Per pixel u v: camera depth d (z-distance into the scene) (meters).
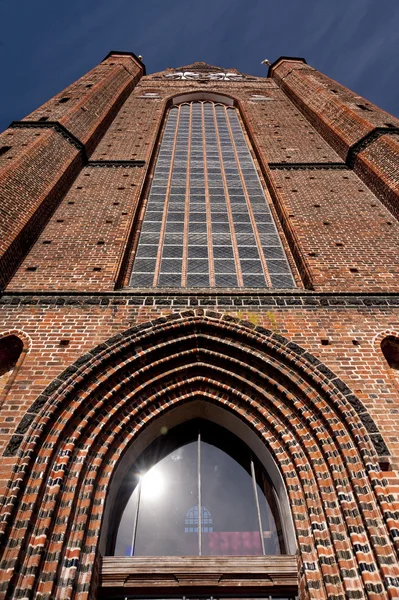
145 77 25.34
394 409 6.39
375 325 7.79
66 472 5.82
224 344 7.57
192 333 7.75
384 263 9.42
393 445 5.93
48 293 8.26
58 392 6.43
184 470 7.12
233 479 7.00
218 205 12.92
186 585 5.62
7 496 5.27
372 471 5.61
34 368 6.82
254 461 7.21
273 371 7.20
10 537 5.03
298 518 5.77
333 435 6.19
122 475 6.76
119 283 9.20
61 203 11.61
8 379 6.84
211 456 7.33
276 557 5.78
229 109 21.77
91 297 8.25
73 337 7.38
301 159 14.43
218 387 7.41
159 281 9.76
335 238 10.26
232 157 16.36
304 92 19.80
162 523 6.47
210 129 19.30
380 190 11.80
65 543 5.28
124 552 6.11
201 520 6.52
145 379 7.31
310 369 6.94
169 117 20.59
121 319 7.80
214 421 7.71
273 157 14.68
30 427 5.99
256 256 10.75
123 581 5.59
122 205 11.59
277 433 6.67
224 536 6.36
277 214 12.12
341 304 8.22
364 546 5.13
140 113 19.38
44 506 5.41
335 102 16.75
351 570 5.06
